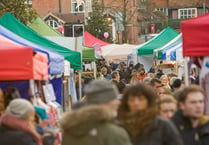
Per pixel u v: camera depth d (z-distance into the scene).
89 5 90.75
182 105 8.67
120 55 46.06
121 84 15.84
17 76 11.34
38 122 11.53
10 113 9.27
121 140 7.46
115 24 90.12
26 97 12.97
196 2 120.06
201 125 8.69
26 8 37.44
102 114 7.43
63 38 24.19
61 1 89.94
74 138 7.53
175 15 120.94
